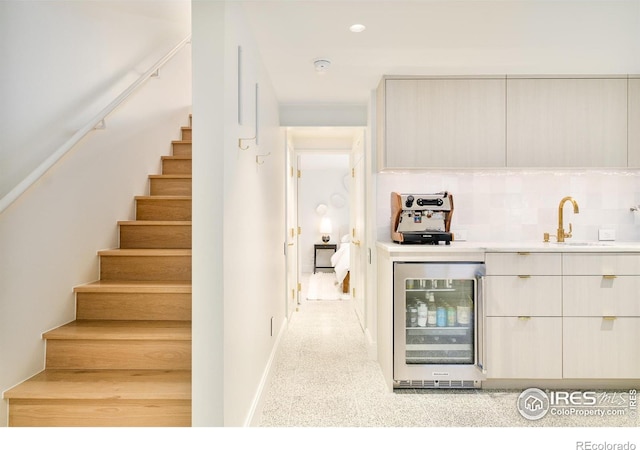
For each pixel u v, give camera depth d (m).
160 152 3.51
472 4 2.06
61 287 2.21
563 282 2.72
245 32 2.12
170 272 2.54
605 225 3.36
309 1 2.02
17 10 1.90
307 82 3.18
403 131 3.06
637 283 2.70
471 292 2.85
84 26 2.42
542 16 2.18
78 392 1.82
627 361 2.71
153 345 2.11
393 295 2.74
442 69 2.95
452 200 3.07
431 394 2.72
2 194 1.82
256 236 2.40
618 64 2.86
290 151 4.70
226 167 1.69
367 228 3.69
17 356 1.89
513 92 3.05
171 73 3.74
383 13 2.14
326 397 2.67
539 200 3.38
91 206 2.48
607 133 3.05
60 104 2.21
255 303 2.36
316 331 4.14
